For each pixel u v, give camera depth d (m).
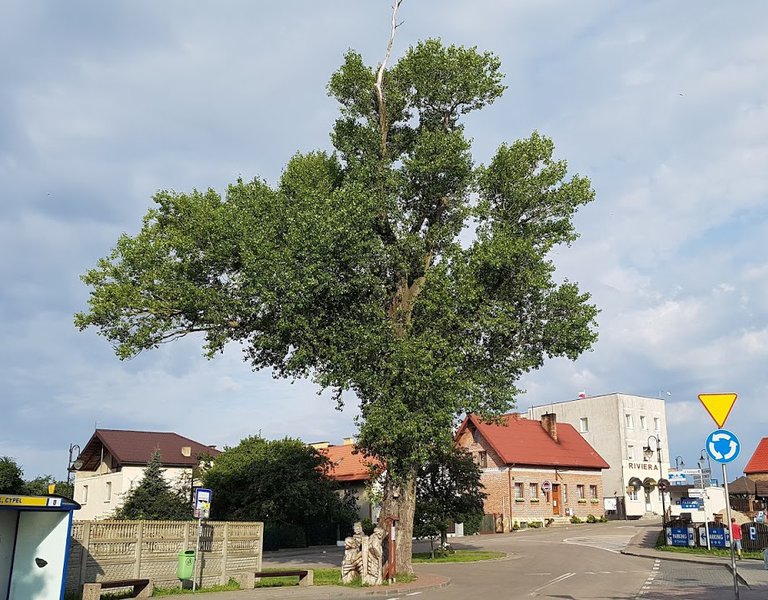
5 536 16.22
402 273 27.03
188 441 54.28
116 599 18.70
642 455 69.06
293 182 26.42
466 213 27.44
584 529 52.59
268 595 19.88
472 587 22.31
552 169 26.80
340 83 27.95
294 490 42.31
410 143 28.36
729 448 13.68
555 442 62.50
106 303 24.23
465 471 35.34
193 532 22.19
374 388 24.06
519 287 26.28
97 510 50.75
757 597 17.67
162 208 26.69
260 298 23.94
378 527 24.34
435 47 27.20
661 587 20.59
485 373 26.45
